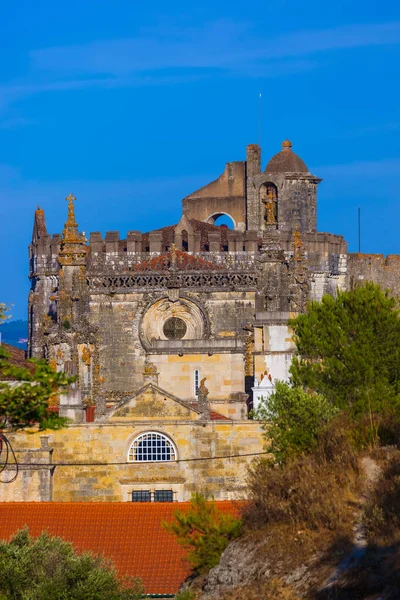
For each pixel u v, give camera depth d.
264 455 185.62
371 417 148.88
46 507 161.75
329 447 144.38
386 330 190.00
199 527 138.88
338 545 123.12
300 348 192.12
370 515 125.00
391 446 141.38
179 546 154.00
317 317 194.38
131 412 188.00
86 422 188.75
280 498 134.88
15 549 140.50
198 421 186.75
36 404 112.31
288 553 126.50
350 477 133.12
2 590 137.25
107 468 187.00
